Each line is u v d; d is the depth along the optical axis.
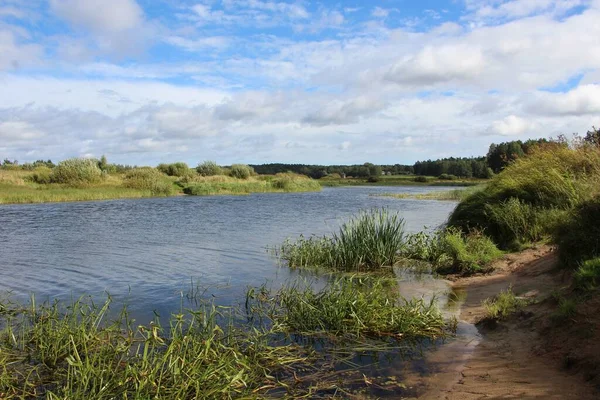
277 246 14.79
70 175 45.22
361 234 12.08
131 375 5.20
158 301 8.76
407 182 89.44
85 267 11.75
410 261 12.21
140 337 6.79
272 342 6.63
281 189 57.84
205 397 4.85
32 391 5.26
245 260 12.64
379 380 5.36
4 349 6.32
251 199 40.47
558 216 10.54
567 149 15.17
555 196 13.03
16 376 5.61
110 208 30.02
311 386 5.25
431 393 4.94
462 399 4.68
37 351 6.32
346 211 27.86
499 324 6.68
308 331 6.97
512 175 15.33
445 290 9.24
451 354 5.98
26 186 41.72
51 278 10.62
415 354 6.08
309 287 8.87
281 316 7.55
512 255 10.89
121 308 8.33
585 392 4.35
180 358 5.43
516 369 5.21
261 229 19.19
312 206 32.12
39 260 12.65
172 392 4.84
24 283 10.19
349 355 6.14
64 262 12.38
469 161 96.50
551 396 4.43
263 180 65.81
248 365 5.64
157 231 18.64
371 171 114.56
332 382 5.35
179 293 9.30
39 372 5.75
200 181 55.25
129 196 42.25
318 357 6.09
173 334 5.97
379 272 11.16
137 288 9.72
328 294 8.18
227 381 5.13
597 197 8.56
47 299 8.88
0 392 5.16
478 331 6.77
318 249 12.34
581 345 5.09
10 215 25.11
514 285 8.52
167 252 13.86
